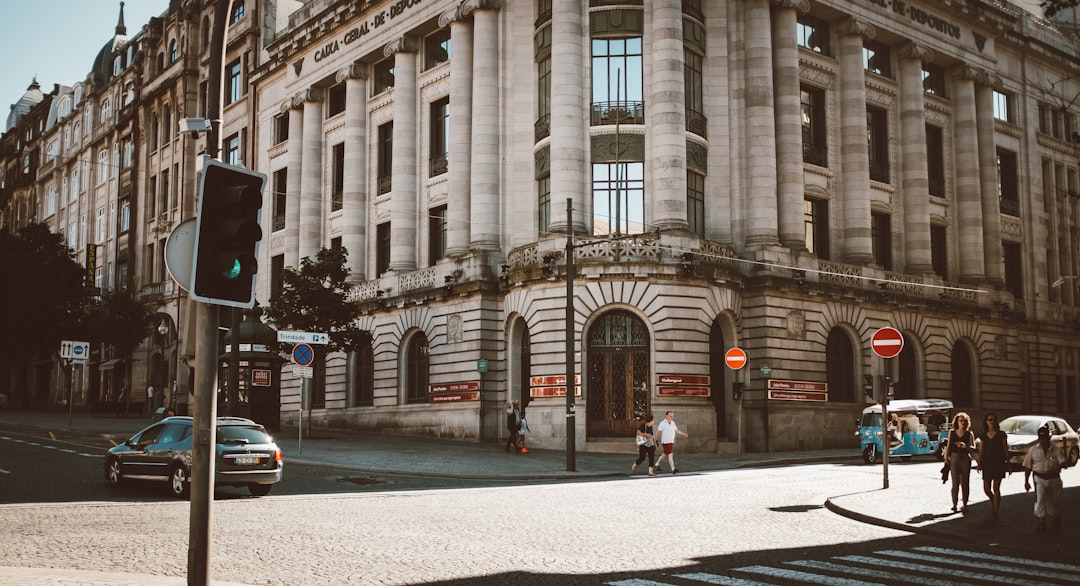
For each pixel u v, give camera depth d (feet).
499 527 45.88
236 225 24.04
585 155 115.34
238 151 187.32
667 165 112.16
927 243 142.51
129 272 216.13
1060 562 37.78
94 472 71.41
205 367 24.20
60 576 30.30
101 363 212.64
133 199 218.18
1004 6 169.68
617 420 108.88
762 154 121.60
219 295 24.20
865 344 130.21
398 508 53.83
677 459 100.17
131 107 222.48
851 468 88.53
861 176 134.62
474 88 127.34
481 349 120.98
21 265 189.37
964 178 152.46
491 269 123.34
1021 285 163.94
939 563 37.01
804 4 128.67
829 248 133.18
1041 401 162.50
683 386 107.96
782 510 54.34
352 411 143.64
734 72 124.06
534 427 111.04
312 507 54.08
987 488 49.37
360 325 143.84
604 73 117.19
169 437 60.75
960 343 148.46
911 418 99.86
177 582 29.71
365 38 150.10
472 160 127.75
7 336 190.29
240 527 45.01
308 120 161.58
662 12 114.83
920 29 146.61
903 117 145.07
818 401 122.72
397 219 140.15
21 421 142.00
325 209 159.33
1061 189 176.04
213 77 29.12
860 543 42.29
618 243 109.81
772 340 117.91
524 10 126.52
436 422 126.72
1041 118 174.40
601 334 110.63
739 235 121.60
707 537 43.24
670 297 108.68
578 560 36.65
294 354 91.20
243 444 59.31
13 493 58.44
